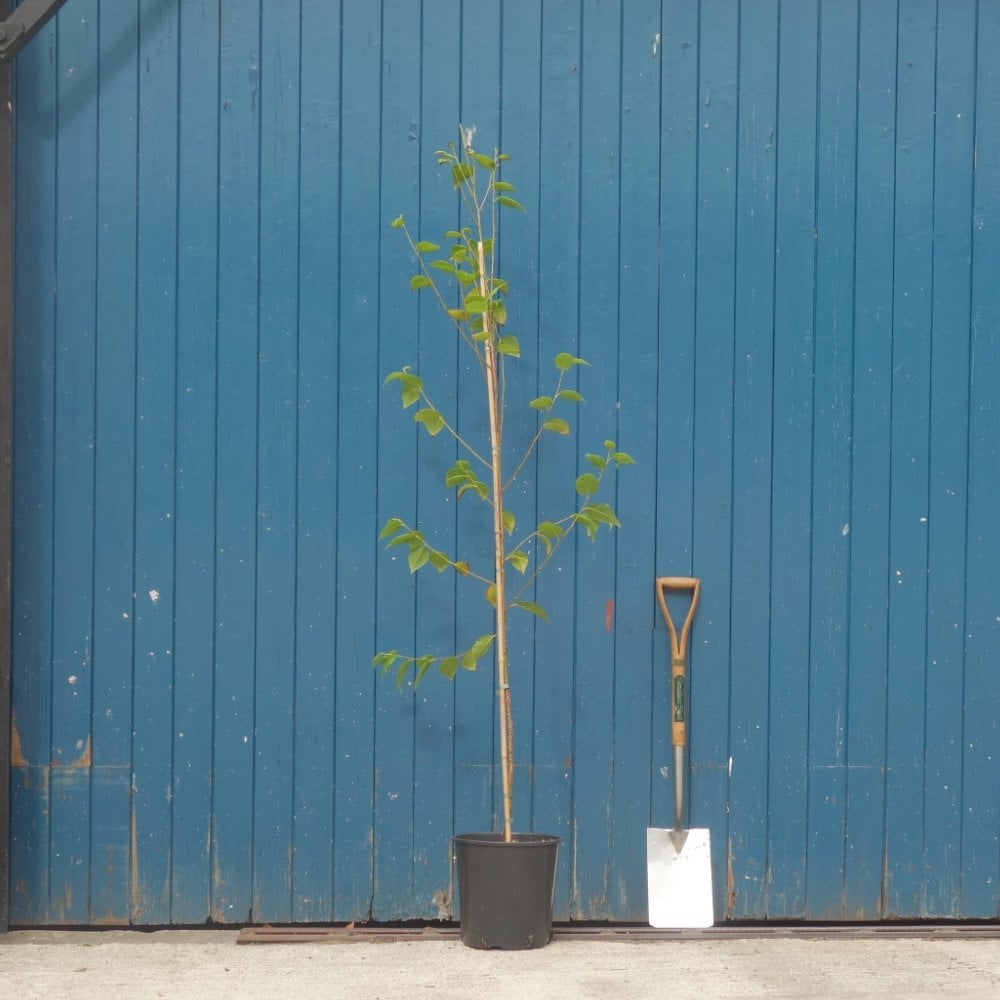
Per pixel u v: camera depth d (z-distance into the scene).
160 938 3.87
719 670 4.01
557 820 3.99
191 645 3.96
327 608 3.98
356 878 3.98
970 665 4.03
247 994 3.37
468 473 3.66
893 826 4.02
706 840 3.96
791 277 4.02
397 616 3.99
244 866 3.96
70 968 3.58
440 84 4.00
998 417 4.04
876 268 4.04
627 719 4.00
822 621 4.01
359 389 3.98
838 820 4.02
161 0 3.96
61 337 3.94
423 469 3.99
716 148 4.01
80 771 3.94
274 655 3.97
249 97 3.97
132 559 3.95
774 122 4.02
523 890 3.71
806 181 4.03
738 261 4.01
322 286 3.98
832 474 4.02
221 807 3.96
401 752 3.99
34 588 3.93
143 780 3.95
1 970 3.56
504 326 4.00
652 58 4.01
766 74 4.03
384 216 3.99
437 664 3.98
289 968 3.58
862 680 4.02
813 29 4.03
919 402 4.04
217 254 3.97
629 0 4.01
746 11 4.02
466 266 3.99
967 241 4.05
